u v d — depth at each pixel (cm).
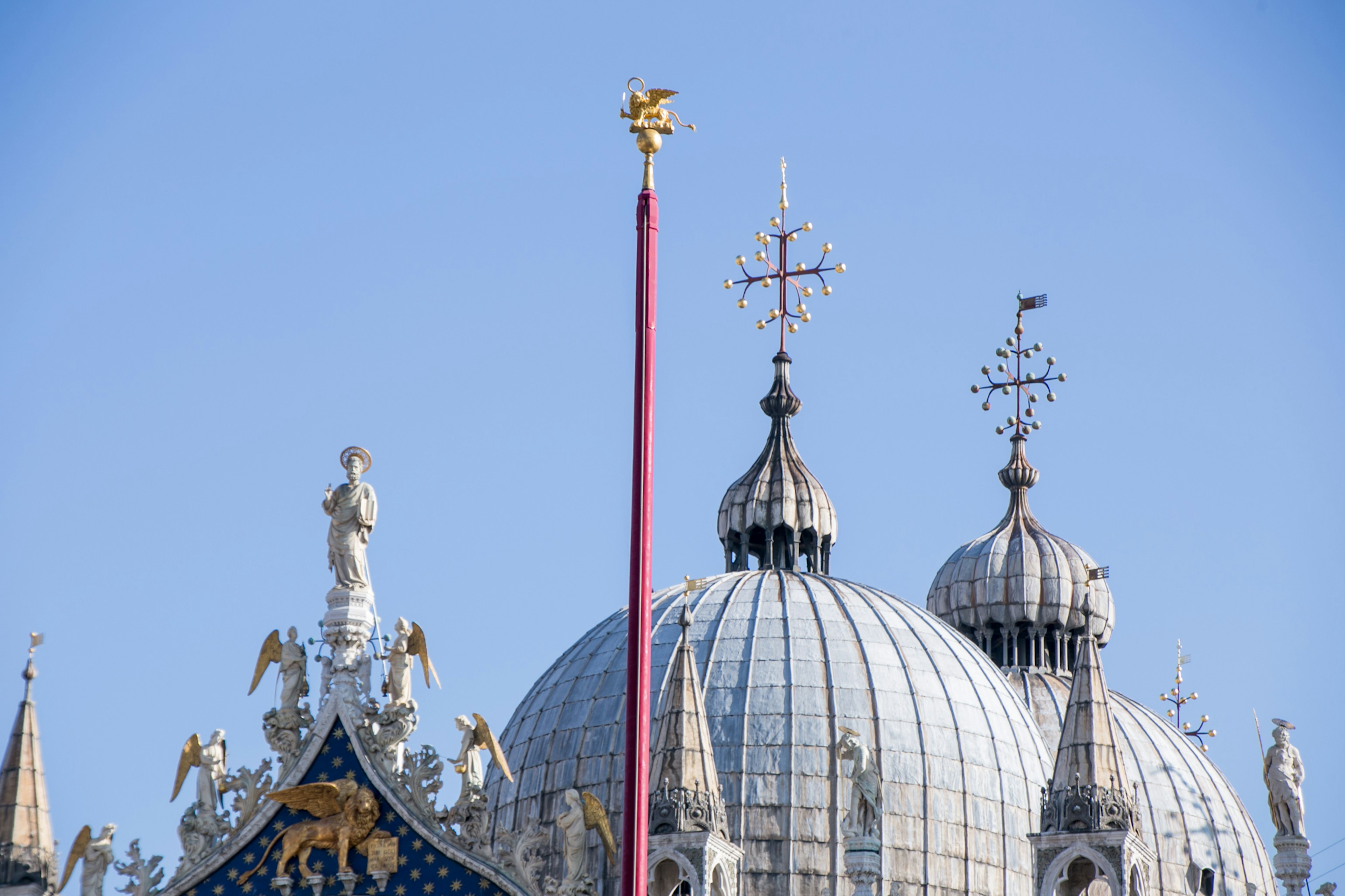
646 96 13188
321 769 15500
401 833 15262
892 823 19800
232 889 15350
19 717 15925
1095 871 18625
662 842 17812
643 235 12925
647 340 12731
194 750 15725
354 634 15762
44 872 15562
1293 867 17425
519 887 14962
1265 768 17738
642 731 11881
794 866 19475
